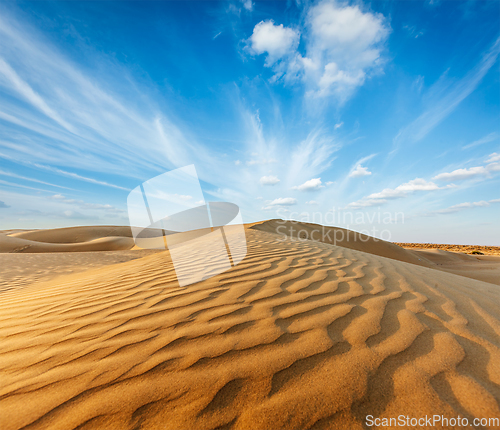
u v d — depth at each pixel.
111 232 29.91
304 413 1.04
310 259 3.93
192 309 2.08
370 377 1.22
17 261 9.27
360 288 2.55
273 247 5.12
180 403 1.10
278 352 1.43
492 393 1.12
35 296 3.11
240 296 2.32
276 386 1.17
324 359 1.36
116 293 2.67
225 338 1.60
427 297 2.35
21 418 1.05
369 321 1.80
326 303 2.13
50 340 1.74
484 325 1.81
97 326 1.90
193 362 1.37
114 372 1.32
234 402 1.10
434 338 1.58
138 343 1.60
